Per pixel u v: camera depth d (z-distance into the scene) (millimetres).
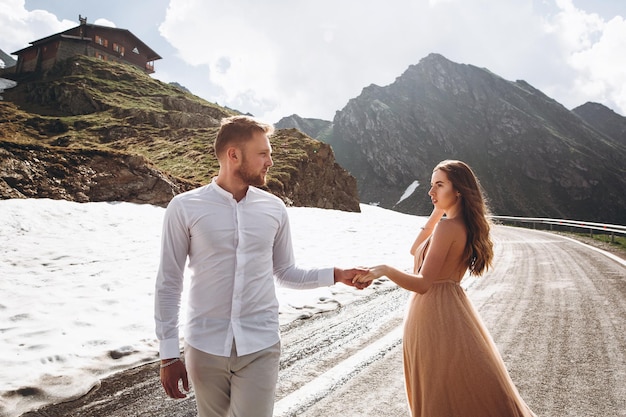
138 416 3275
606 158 167875
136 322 5996
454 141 176750
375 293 7801
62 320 5996
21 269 9031
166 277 2113
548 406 3393
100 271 9156
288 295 7492
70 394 3701
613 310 6242
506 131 176000
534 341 4984
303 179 32969
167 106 53688
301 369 4215
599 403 3420
